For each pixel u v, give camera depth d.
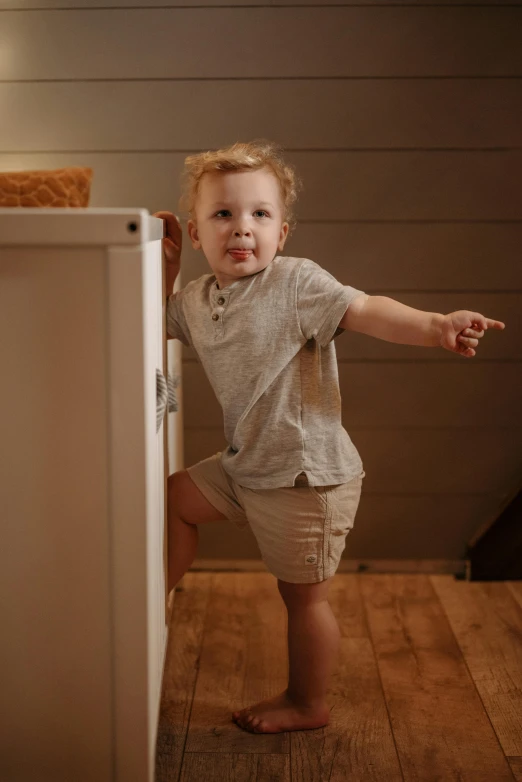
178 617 1.79
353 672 1.55
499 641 1.68
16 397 0.92
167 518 1.38
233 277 1.29
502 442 2.01
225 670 1.57
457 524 2.05
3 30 1.81
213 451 2.01
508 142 1.87
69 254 0.89
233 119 1.85
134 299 0.89
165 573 1.30
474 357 1.97
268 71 1.84
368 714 1.41
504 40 1.83
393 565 2.07
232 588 1.96
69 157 1.87
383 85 1.84
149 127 1.86
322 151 1.87
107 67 1.83
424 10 1.82
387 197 1.89
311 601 1.33
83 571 0.95
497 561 2.01
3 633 0.97
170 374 1.47
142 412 0.92
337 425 1.30
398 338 1.19
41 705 0.98
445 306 1.94
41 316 0.90
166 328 1.37
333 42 1.83
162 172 1.87
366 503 2.04
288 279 1.25
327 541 1.29
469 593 1.94
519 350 1.96
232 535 2.07
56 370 0.91
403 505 2.04
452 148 1.87
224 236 1.25
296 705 1.37
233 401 1.28
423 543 2.06
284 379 1.25
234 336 1.26
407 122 1.86
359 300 1.22
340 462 1.29
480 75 1.84
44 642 0.97
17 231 0.87
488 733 1.35
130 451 0.92
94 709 0.98
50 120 1.85
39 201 1.19
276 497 1.28
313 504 1.27
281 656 1.62
